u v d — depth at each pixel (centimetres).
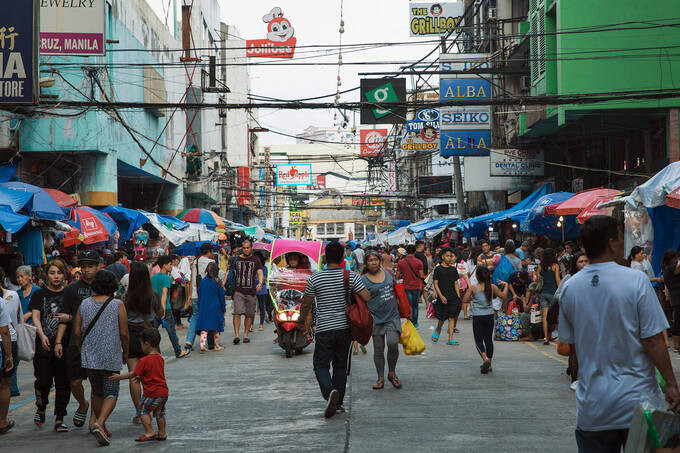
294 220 9894
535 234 2411
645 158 2205
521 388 876
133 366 727
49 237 1464
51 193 1639
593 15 2070
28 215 1326
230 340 1512
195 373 1052
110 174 2139
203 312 1283
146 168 2581
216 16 4422
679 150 2002
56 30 1499
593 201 1521
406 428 670
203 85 3322
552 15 2212
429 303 1916
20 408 845
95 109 2017
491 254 1563
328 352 754
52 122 2006
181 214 2859
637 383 357
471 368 1047
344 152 10000
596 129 2269
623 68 2059
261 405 802
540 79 2273
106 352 662
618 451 366
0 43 1227
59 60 2005
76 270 1456
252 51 3128
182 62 2864
